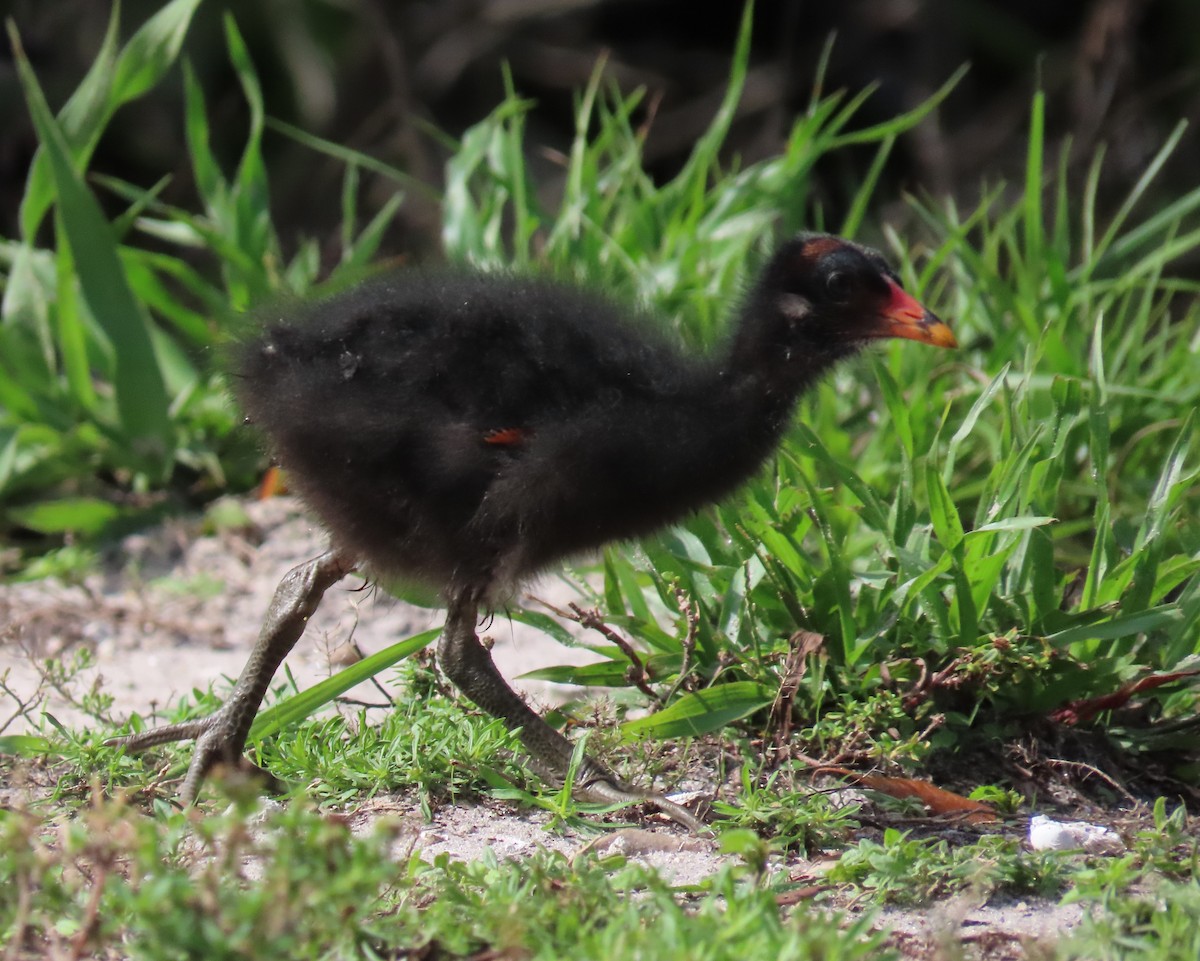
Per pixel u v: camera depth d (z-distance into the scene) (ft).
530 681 32.78
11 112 70.74
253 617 38.50
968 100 78.79
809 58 79.41
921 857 22.76
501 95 78.69
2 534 44.37
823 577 29.30
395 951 19.66
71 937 19.74
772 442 26.86
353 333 25.62
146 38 44.19
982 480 37.04
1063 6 78.69
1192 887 21.54
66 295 44.68
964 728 28.09
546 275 28.22
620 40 80.74
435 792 26.25
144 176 73.67
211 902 17.89
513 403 25.22
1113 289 42.63
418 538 25.72
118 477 45.52
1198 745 28.25
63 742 27.89
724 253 44.50
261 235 47.85
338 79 75.82
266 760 27.30
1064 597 31.19
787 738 27.53
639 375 25.99
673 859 23.94
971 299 42.14
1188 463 38.17
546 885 20.98
